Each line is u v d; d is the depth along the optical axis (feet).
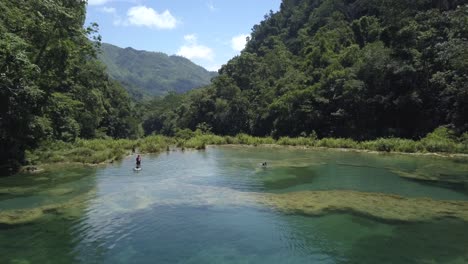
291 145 189.98
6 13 92.27
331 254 43.50
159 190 75.05
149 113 561.43
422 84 177.78
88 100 197.36
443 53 128.16
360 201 66.64
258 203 65.05
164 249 44.70
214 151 160.66
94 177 88.84
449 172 98.12
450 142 143.23
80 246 45.39
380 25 275.80
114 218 56.03
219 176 92.38
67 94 166.91
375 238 48.52
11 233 49.47
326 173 97.14
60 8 99.35
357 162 119.03
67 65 115.03
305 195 71.41
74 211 59.41
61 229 51.11
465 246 45.80
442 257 42.65
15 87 88.74
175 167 107.76
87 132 207.92
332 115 209.05
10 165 95.86
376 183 83.51
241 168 106.11
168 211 59.82
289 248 45.16
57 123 137.59
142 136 399.24
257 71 348.18
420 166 109.09
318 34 324.80
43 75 105.29
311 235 49.47
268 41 470.80
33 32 97.91
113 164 111.86
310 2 466.70
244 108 299.99
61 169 100.42
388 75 187.73
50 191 72.84
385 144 153.69
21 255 42.70
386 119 192.13
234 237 48.60
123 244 46.16
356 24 293.23
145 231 50.60
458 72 144.36
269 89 296.30
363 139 189.06
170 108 530.27
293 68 306.76
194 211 59.93
